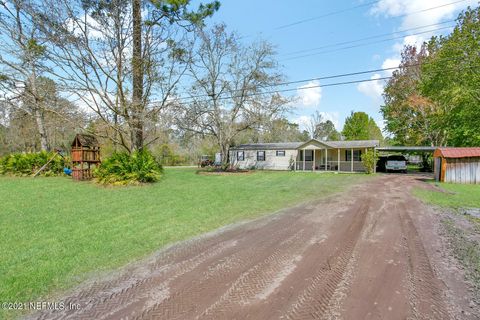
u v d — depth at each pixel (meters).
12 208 6.99
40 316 2.47
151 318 2.40
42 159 15.61
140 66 12.88
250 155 27.20
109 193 9.42
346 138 44.53
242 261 3.69
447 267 3.42
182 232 5.10
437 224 5.51
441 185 12.57
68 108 15.09
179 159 39.44
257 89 21.20
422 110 24.31
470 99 17.73
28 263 3.62
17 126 28.38
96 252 4.05
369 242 4.41
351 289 2.88
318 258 3.75
